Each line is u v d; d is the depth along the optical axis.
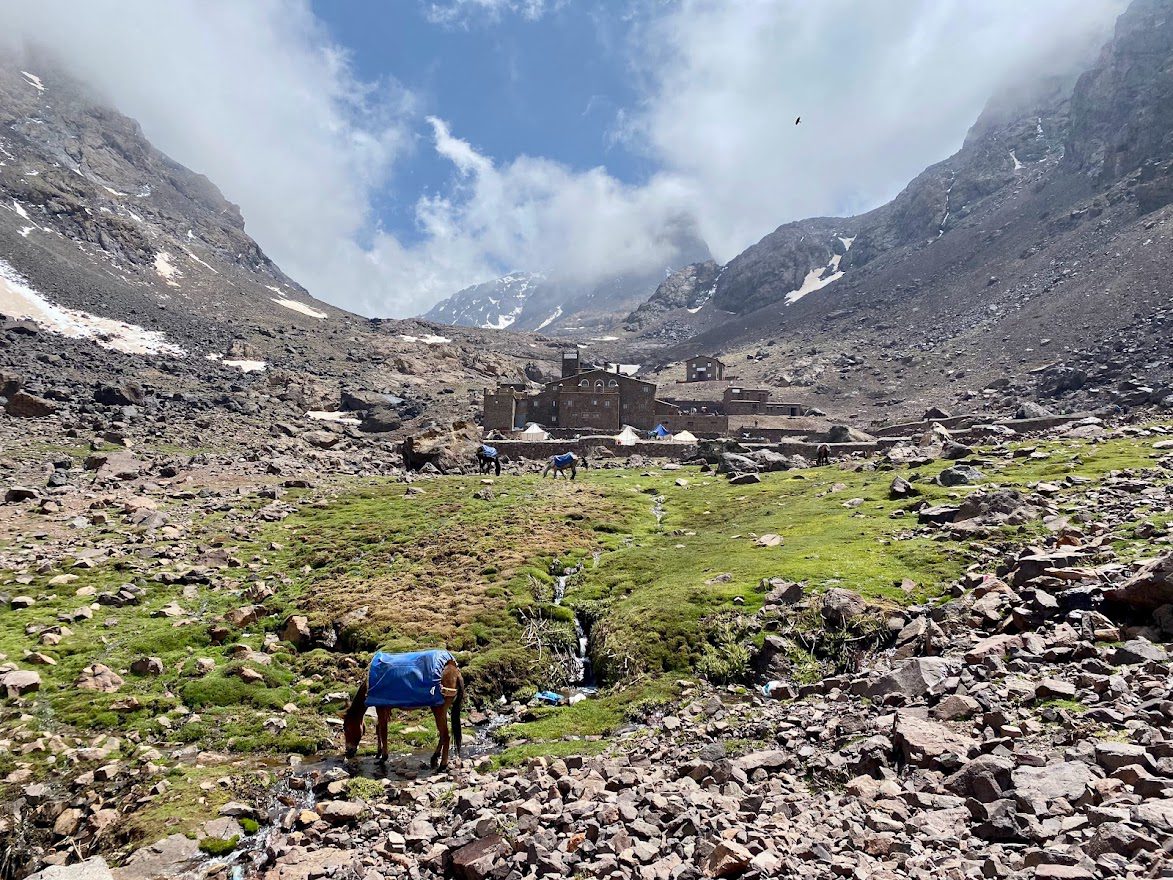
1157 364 113.31
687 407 151.12
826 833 11.08
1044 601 19.48
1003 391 137.88
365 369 194.50
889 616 23.11
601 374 131.88
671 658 24.25
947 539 29.56
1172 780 10.38
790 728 16.48
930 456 50.59
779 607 25.23
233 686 23.09
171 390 112.50
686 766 14.59
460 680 18.81
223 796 16.41
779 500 47.06
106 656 24.70
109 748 19.06
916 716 14.96
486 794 14.62
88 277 194.50
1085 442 46.22
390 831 13.92
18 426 68.62
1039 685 15.05
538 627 28.73
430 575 34.56
